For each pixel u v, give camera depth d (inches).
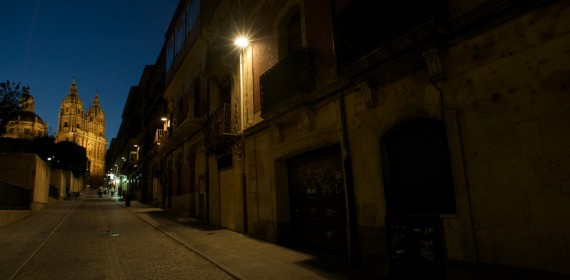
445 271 192.9
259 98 430.6
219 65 541.0
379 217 244.7
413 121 232.2
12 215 613.3
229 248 353.4
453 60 197.3
